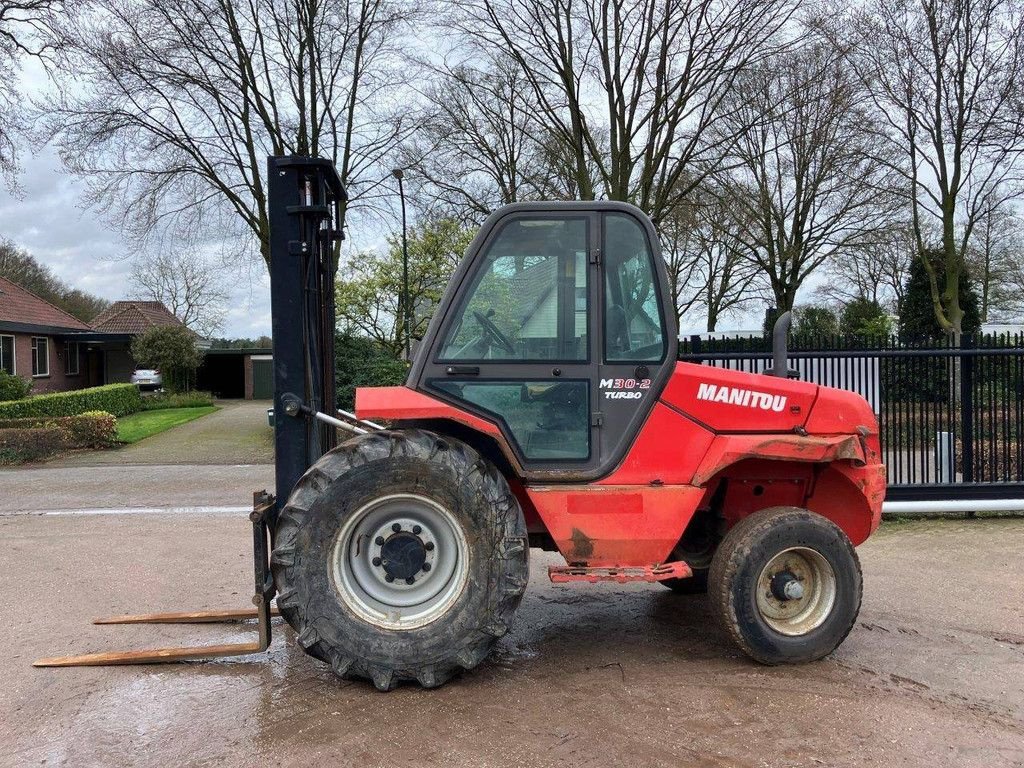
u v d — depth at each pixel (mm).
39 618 4812
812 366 7777
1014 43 16516
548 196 18203
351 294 19953
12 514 8531
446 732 3213
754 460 4285
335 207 4945
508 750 3059
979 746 3113
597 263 3918
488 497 3605
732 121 18953
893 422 7773
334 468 3619
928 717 3367
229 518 8219
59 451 14695
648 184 14648
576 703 3496
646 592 5383
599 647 4254
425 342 3932
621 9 13641
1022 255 34125
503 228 3943
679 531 3850
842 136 20797
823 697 3566
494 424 3859
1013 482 7621
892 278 34344
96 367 34781
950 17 17047
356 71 15555
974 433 7723
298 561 3551
